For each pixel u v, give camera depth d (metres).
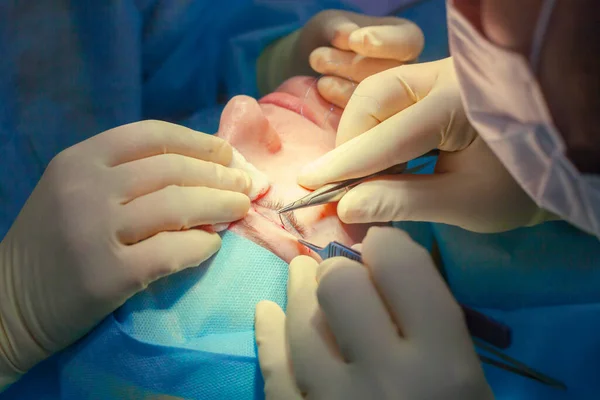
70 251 0.89
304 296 0.90
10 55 1.36
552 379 1.02
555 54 0.56
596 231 0.71
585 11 0.53
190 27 1.57
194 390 0.89
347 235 1.11
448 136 1.05
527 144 0.67
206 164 1.03
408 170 1.15
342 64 1.31
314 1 1.69
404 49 1.25
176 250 0.91
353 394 0.80
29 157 1.46
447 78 1.07
